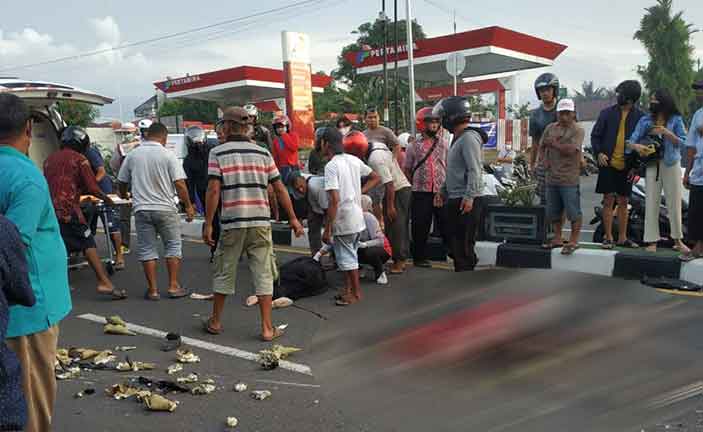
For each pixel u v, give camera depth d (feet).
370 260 22.41
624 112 23.11
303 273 21.52
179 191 22.34
